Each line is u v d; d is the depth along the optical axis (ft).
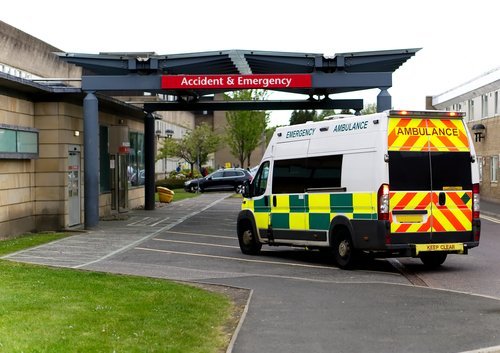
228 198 141.59
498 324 27.94
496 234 70.18
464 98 155.53
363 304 32.53
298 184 49.01
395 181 41.91
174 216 93.04
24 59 124.36
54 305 30.22
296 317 29.71
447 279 40.73
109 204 92.22
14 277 38.96
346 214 44.37
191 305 31.76
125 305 31.09
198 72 83.76
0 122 63.57
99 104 84.23
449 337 25.86
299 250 57.36
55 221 72.95
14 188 66.85
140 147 112.68
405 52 71.26
